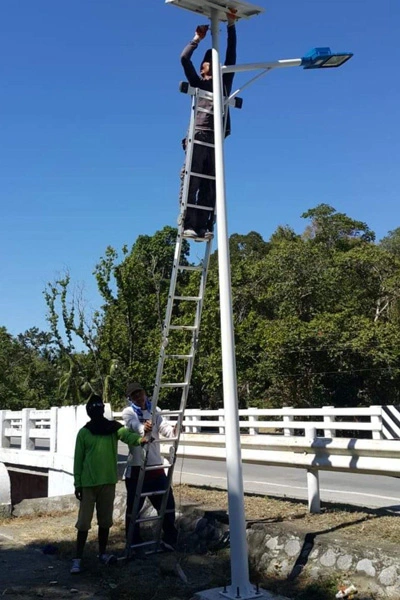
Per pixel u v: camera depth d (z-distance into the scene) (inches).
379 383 1339.8
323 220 2185.0
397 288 1594.5
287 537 263.9
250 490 469.7
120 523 370.0
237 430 227.1
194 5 246.4
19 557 316.5
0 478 631.8
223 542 290.8
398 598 210.1
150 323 1316.4
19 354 1948.8
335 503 333.1
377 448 275.7
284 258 1593.3
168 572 267.9
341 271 1631.4
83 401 1316.4
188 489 406.9
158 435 300.8
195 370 1279.5
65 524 391.5
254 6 251.6
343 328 1370.6
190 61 261.4
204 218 265.1
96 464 286.2
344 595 219.3
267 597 221.0
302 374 1350.9
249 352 1365.7
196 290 1282.0
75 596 248.7
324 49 244.7
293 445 316.8
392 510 338.3
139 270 1302.9
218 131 242.2
